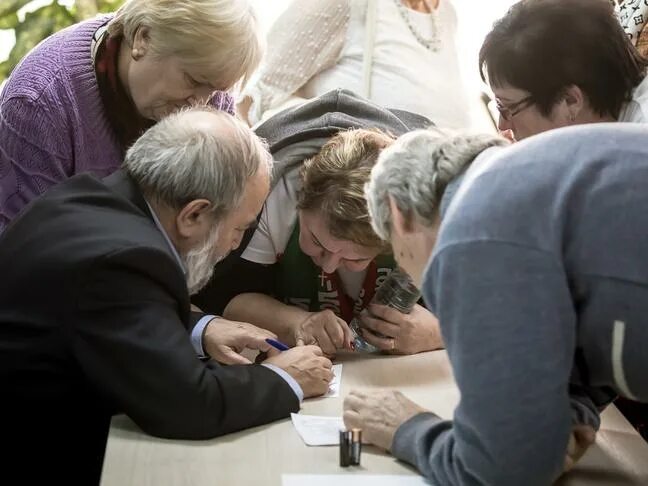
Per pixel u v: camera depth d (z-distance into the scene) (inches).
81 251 60.7
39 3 115.2
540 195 46.1
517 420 44.9
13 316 61.7
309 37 101.4
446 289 46.7
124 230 62.3
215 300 83.3
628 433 63.6
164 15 71.9
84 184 66.2
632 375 47.1
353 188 69.3
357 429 58.1
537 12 70.7
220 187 64.3
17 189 77.2
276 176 78.0
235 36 73.1
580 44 69.6
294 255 80.9
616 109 71.6
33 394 61.8
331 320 77.7
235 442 61.2
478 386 45.4
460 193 48.3
